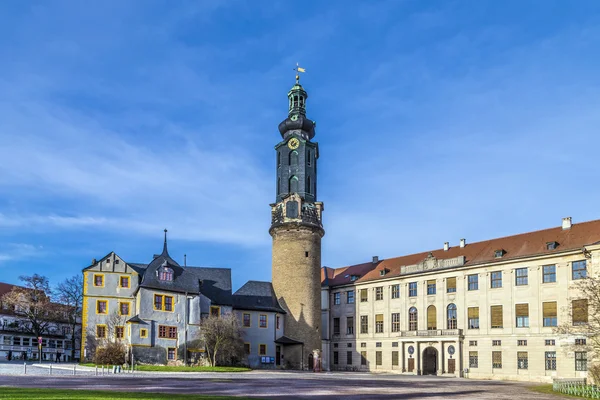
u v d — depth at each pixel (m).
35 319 98.06
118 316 77.31
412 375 79.38
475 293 79.12
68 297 101.81
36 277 99.81
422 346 83.75
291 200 92.75
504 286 76.00
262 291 92.19
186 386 40.16
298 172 94.56
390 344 89.25
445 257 86.50
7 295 98.50
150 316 73.75
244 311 87.81
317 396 35.31
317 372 80.50
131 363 67.31
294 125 96.12
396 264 94.75
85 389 32.94
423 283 86.19
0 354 97.62
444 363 80.50
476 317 78.56
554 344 69.44
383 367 89.69
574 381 54.09
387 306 90.94
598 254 57.50
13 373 49.62
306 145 95.75
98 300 79.00
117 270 80.69
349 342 96.12
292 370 84.94
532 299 72.69
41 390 30.09
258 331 87.94
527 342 72.25
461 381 62.88
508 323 74.75
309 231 92.75
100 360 69.31
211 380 48.50
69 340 111.19
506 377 73.62
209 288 87.62
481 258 80.06
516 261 75.00
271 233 95.31
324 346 98.50
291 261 91.75
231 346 78.25
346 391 40.66
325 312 100.69
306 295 90.88
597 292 51.56
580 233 72.00
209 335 76.81
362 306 95.31
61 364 72.56
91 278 79.44
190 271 89.31
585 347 54.22
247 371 69.62
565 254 69.94
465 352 78.75
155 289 74.94
